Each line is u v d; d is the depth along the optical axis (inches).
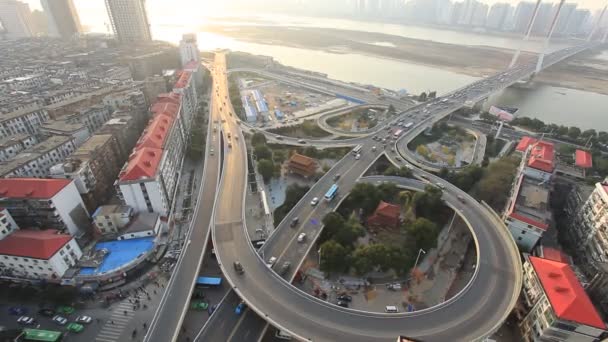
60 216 5629.9
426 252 5959.6
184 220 6673.2
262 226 6230.3
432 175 7726.4
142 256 5477.4
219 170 7790.4
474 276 4945.9
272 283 4771.2
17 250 4869.6
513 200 6259.8
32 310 4822.8
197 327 4584.2
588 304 4082.2
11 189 5428.2
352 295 5093.5
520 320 4763.8
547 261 4822.8
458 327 4217.5
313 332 4094.5
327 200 6648.6
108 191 7209.6
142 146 6771.7
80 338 4458.7
